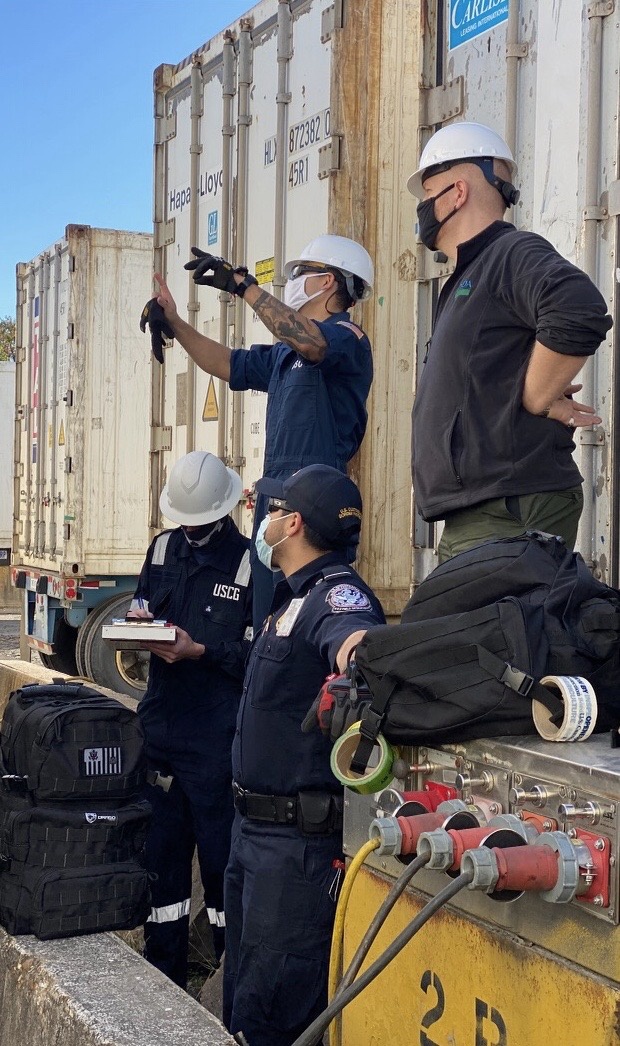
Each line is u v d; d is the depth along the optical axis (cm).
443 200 268
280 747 281
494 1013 178
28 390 1036
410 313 479
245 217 546
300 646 278
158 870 393
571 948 163
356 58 466
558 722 175
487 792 183
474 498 245
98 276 927
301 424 387
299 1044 163
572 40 342
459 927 187
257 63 538
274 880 280
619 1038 153
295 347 371
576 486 247
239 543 401
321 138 482
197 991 442
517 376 239
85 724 320
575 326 221
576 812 162
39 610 955
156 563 409
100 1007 264
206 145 591
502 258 242
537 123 356
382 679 196
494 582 195
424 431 257
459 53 392
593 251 333
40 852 311
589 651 184
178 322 430
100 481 916
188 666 391
